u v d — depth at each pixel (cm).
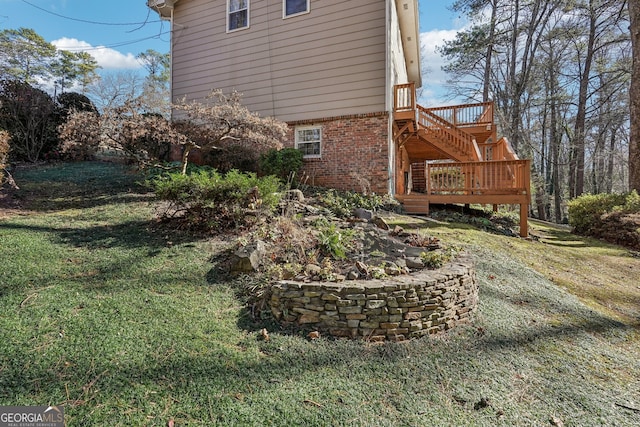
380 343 271
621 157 1977
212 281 332
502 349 286
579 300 429
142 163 719
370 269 323
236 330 264
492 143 1066
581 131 1850
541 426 205
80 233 433
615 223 830
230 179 465
